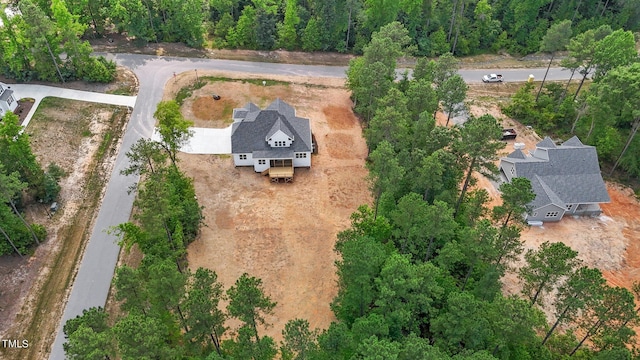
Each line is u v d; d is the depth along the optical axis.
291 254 60.59
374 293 49.56
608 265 62.19
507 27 106.88
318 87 88.81
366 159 75.06
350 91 87.62
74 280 56.34
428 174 57.41
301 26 97.69
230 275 57.78
